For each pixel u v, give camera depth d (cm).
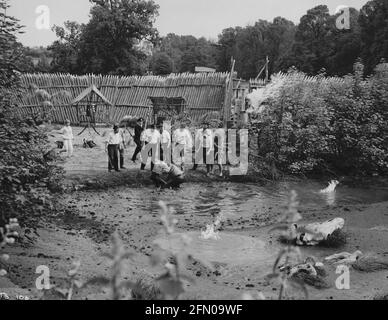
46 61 6656
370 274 999
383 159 2466
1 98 1045
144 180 1986
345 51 5366
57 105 3728
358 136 2484
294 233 426
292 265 998
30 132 1078
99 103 3609
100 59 5803
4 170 914
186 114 3056
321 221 1462
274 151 2369
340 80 2900
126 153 2527
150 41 6106
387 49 4625
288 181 2206
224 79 3369
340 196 1950
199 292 831
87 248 1128
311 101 2448
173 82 3566
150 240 1235
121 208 1606
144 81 3684
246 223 1470
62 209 1179
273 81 2552
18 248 1055
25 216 975
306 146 2344
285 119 2353
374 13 5066
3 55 1056
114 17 5778
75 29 6138
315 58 5891
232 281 936
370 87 2603
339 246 1204
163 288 338
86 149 2622
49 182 1134
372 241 1244
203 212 1602
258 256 1109
